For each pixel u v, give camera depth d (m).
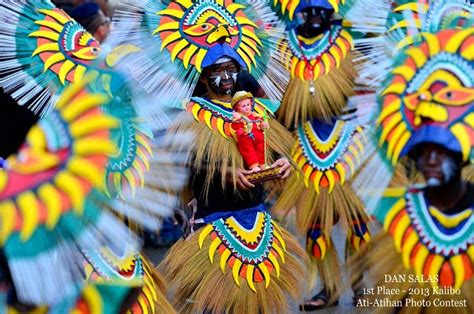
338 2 11.57
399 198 8.24
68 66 9.54
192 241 10.05
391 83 8.26
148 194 8.54
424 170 8.03
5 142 10.79
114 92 8.38
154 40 10.27
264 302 9.98
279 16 11.95
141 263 9.20
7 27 9.60
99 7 13.51
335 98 11.72
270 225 10.27
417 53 8.20
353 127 11.71
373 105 8.37
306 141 11.91
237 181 9.88
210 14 10.41
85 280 7.29
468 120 7.89
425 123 7.96
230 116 10.05
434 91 8.03
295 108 11.82
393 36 8.65
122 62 9.16
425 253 8.13
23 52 9.62
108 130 6.59
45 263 6.55
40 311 6.91
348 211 11.80
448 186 8.09
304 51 11.81
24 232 6.49
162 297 9.34
